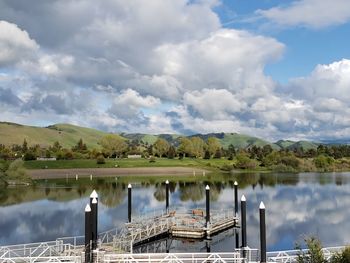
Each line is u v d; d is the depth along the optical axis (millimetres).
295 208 74750
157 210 73312
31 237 53719
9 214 71062
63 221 64812
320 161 180375
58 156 179125
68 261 31703
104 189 107812
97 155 188750
